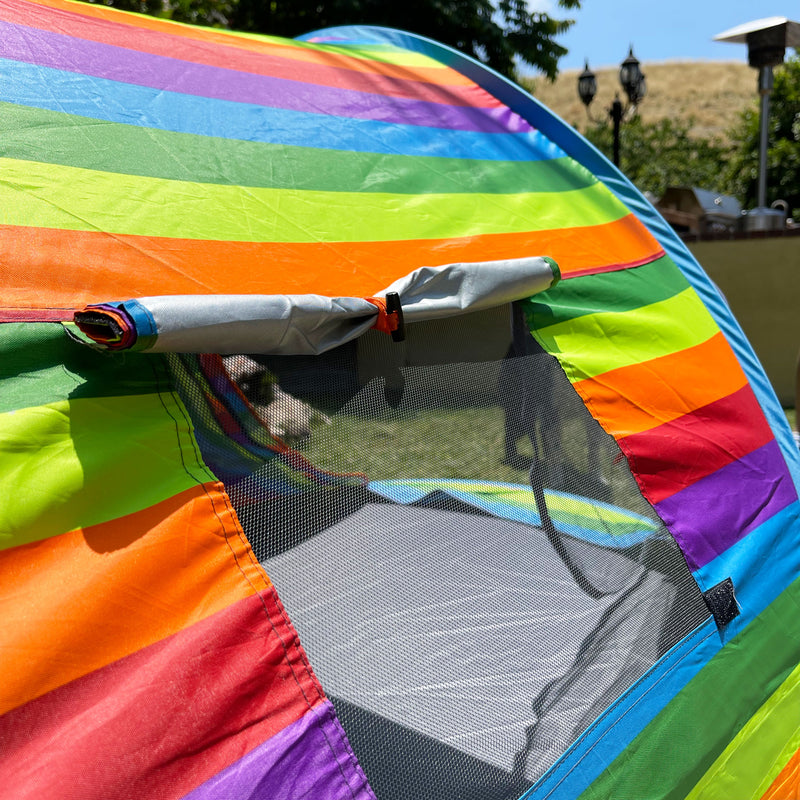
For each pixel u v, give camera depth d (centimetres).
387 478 141
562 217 223
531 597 142
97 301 129
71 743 91
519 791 118
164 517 112
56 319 122
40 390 115
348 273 164
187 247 149
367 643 121
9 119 152
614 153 945
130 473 113
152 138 169
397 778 111
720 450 195
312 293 154
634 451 179
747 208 1627
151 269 140
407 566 133
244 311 127
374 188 194
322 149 196
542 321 188
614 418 182
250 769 100
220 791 96
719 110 4447
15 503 102
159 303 118
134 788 92
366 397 148
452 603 133
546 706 130
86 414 115
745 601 176
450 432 154
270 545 123
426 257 181
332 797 104
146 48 198
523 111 264
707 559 174
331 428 140
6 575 99
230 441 128
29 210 137
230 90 199
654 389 193
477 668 127
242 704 104
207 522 115
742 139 1647
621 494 172
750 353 241
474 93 266
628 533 167
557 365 182
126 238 143
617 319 201
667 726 143
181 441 121
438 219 195
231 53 218
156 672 100
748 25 769
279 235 164
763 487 200
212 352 127
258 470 128
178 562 110
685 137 2520
